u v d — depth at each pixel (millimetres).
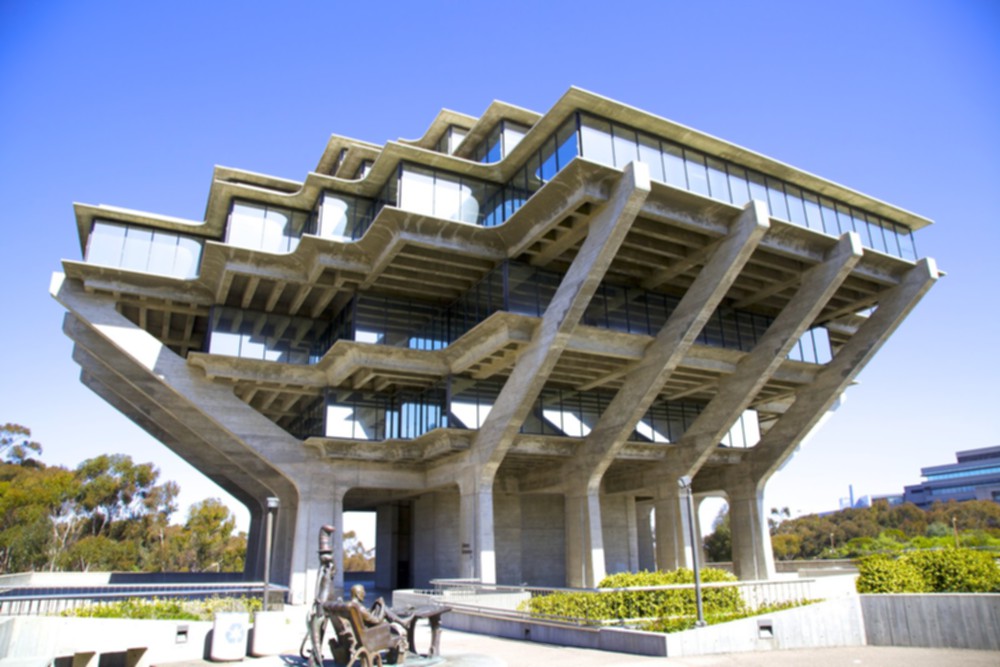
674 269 29172
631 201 23297
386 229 27125
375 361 29672
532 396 26781
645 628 14922
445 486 32500
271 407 37281
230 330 31953
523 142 26984
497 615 18281
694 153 27438
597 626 15281
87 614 15297
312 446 32062
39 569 64125
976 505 83688
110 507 74812
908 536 76750
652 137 26406
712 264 27078
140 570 71562
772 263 29531
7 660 10969
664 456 33531
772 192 29469
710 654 13852
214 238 32781
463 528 29625
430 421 30875
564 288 25641
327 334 33938
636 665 12688
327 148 36250
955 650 14719
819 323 35594
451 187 28703
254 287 30422
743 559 34344
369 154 34500
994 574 18750
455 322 31375
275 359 32500
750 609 16703
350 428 32125
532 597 19406
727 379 31781
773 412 41938
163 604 16484
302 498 31500
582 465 31156
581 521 30781
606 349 28438
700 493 37938
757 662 13109
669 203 25281
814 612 15453
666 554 32500
